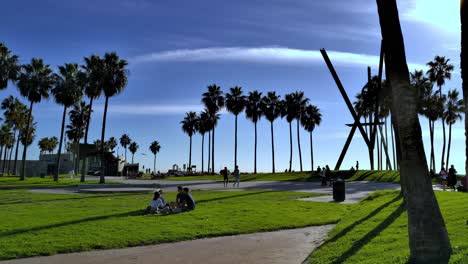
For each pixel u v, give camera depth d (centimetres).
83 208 1850
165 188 3603
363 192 2838
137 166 11162
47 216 1541
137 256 948
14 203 2133
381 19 788
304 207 1902
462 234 861
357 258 805
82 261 895
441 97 6350
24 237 1114
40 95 5606
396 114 765
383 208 1564
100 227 1286
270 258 925
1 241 1059
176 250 1018
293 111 8356
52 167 10175
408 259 716
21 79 5506
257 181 5153
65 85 5209
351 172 4947
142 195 2748
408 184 734
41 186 4009
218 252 992
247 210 1773
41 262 886
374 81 4428
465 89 785
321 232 1276
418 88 6091
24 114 9038
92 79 4728
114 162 10062
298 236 1213
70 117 8194
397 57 769
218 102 8375
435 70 6238
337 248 938
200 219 1502
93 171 9956
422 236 704
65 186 4009
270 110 8381
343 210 1786
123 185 3950
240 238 1188
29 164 10156
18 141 9331
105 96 4725
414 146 737
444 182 2927
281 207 1892
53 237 1120
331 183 3831
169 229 1273
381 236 990
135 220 1447
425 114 6519
